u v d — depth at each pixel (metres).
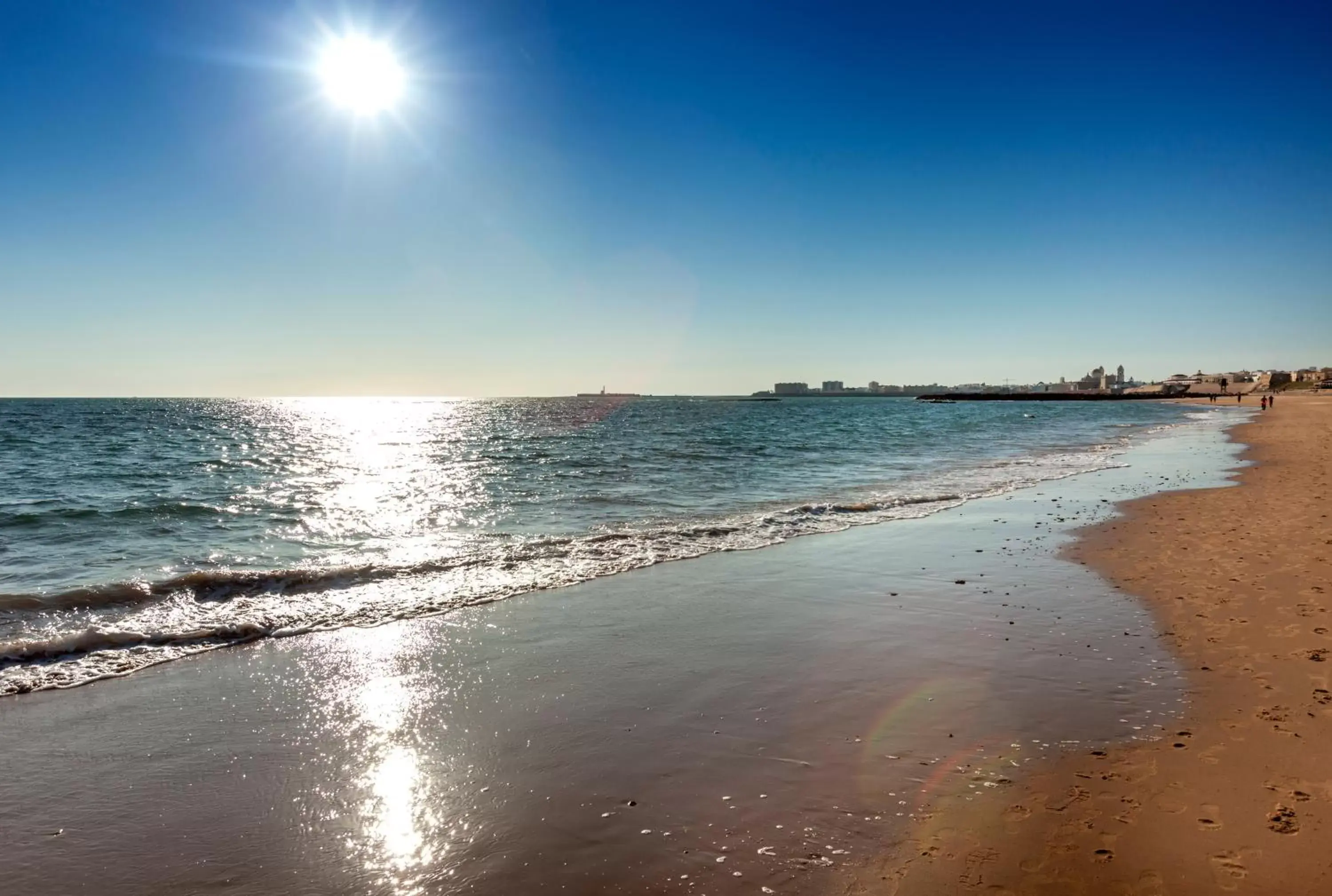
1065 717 5.78
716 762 5.15
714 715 5.93
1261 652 7.03
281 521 17.17
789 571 10.97
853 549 12.50
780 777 4.93
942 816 4.43
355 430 66.81
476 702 6.25
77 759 5.31
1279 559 10.68
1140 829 4.22
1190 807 4.43
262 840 4.32
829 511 16.41
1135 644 7.44
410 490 23.08
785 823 4.38
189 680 6.86
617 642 7.79
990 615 8.60
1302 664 6.67
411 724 5.84
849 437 48.66
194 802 4.73
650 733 5.61
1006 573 10.62
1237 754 5.07
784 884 3.82
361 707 6.20
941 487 21.17
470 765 5.16
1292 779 4.73
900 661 7.12
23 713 6.13
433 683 6.70
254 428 67.56
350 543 14.34
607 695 6.37
